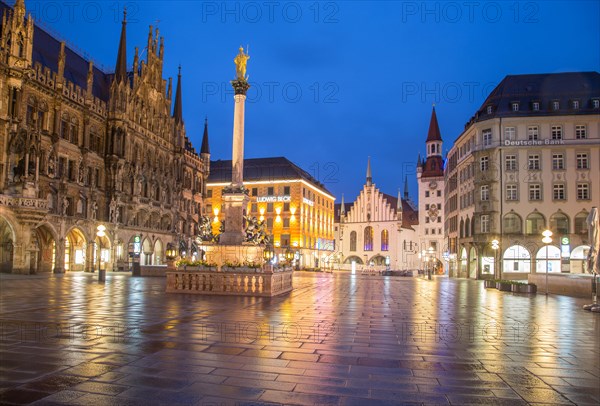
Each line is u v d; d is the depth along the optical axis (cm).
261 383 823
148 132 7369
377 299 2625
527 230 6253
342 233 13012
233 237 3266
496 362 1013
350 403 729
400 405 723
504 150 6356
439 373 913
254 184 10988
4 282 3528
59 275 4862
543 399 761
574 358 1063
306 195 11162
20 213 4700
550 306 2347
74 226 5691
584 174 6178
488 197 6384
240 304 2131
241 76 3341
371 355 1061
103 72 7531
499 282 3719
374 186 12775
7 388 772
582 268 6059
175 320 1547
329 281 4984
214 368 916
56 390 764
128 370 890
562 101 6400
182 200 8712
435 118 12506
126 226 6719
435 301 2586
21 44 4969
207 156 10038
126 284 3484
